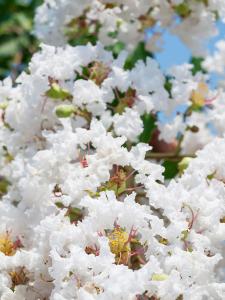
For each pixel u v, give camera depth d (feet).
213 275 0.80
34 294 0.84
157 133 1.10
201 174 0.87
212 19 1.12
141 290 0.73
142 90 0.97
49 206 0.87
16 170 0.97
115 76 0.96
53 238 0.79
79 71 0.98
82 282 0.76
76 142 0.88
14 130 1.00
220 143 0.90
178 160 1.04
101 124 0.87
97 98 0.95
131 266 0.81
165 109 0.98
